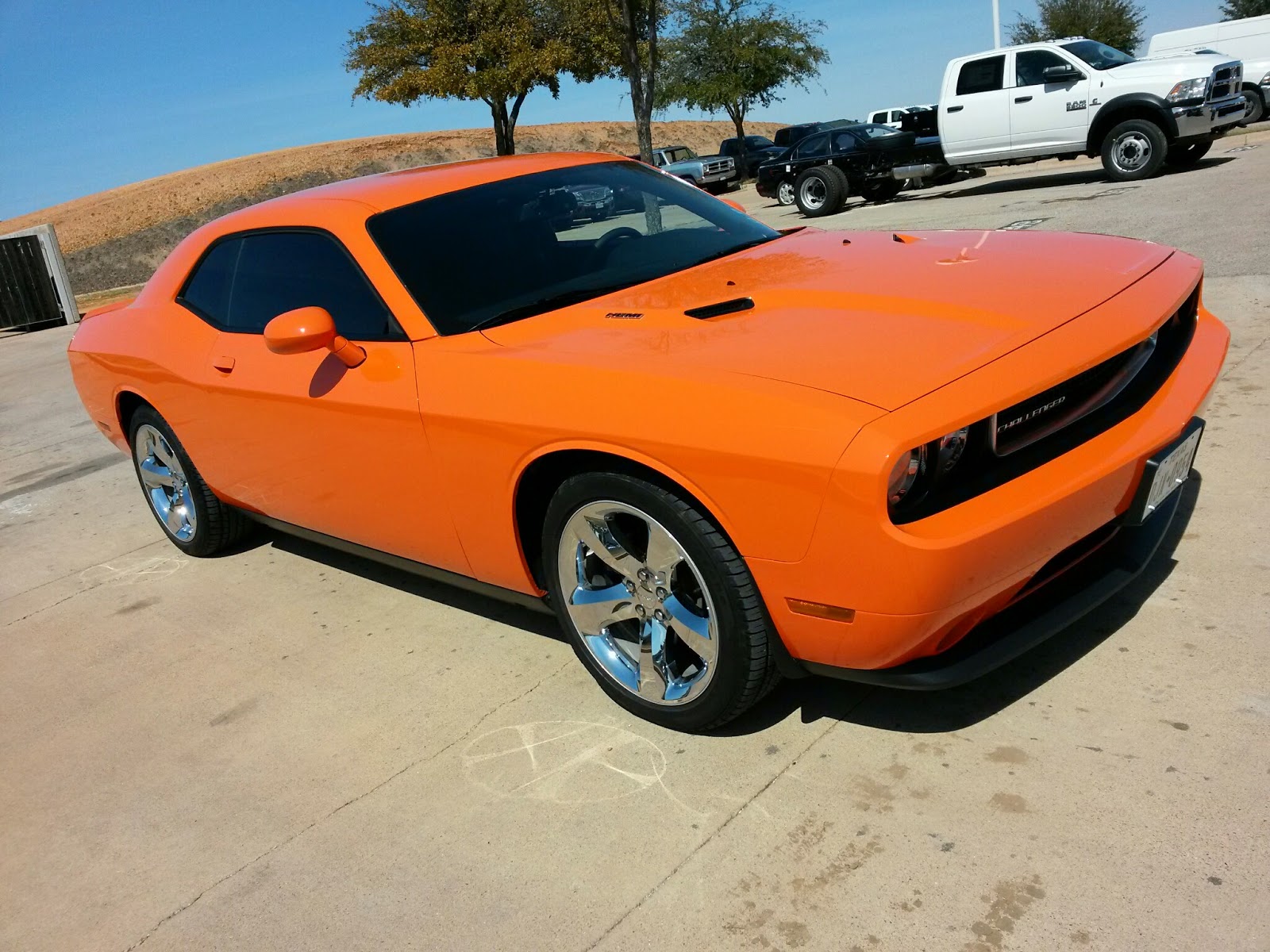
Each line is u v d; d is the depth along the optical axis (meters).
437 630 3.50
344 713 3.05
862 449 1.93
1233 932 1.73
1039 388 2.09
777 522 2.07
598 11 26.98
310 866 2.38
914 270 2.75
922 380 2.06
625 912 2.05
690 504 2.27
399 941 2.10
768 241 3.49
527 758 2.64
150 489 4.73
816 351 2.25
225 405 3.62
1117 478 2.19
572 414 2.39
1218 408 4.07
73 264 43.34
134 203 51.47
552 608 2.85
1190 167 12.34
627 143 67.62
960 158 13.64
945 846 2.05
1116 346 2.27
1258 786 2.05
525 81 29.70
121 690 3.48
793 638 2.22
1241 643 2.52
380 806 2.56
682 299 2.77
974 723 2.42
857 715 2.55
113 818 2.73
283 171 52.47
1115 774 2.15
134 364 4.14
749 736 2.55
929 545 1.93
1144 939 1.75
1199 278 2.81
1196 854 1.91
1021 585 2.17
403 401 2.84
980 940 1.82
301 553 4.52
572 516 2.55
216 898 2.33
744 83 31.05
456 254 3.11
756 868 2.10
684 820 2.29
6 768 3.10
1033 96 12.69
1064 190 11.98
